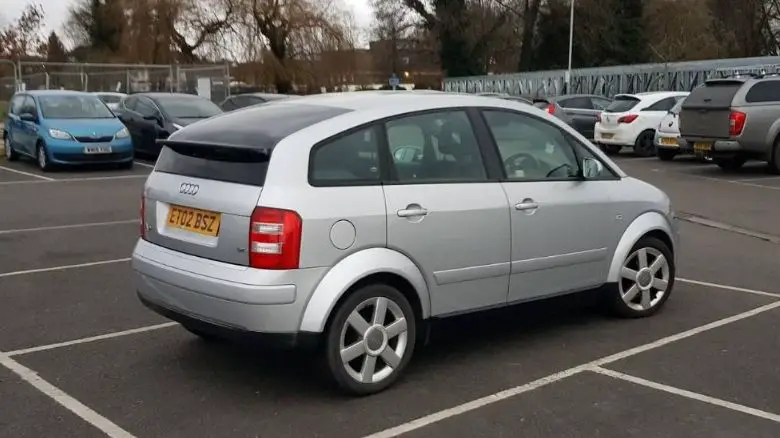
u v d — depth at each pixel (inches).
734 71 1069.8
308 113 194.1
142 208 203.0
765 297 273.1
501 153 210.1
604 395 185.3
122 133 661.9
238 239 173.3
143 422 171.5
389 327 185.8
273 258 169.5
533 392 187.5
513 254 207.3
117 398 185.0
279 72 1498.5
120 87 1152.8
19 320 247.1
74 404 181.5
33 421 171.9
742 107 609.0
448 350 217.9
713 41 1984.5
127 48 1469.0
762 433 164.9
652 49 2012.8
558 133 226.2
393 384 191.3
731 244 371.2
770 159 620.7
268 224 169.6
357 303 179.0
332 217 174.4
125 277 303.7
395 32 2250.2
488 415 174.4
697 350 216.8
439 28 2134.6
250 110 210.5
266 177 173.3
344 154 182.4
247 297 169.5
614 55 2033.7
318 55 1534.2
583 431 165.9
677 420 171.2
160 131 719.7
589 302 233.8
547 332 233.6
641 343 223.0
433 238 190.2
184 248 186.4
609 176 236.7
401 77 2330.2
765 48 1748.3
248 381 195.5
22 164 703.7
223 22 1497.3
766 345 221.0
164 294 188.4
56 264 325.1
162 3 1446.9
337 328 176.9
